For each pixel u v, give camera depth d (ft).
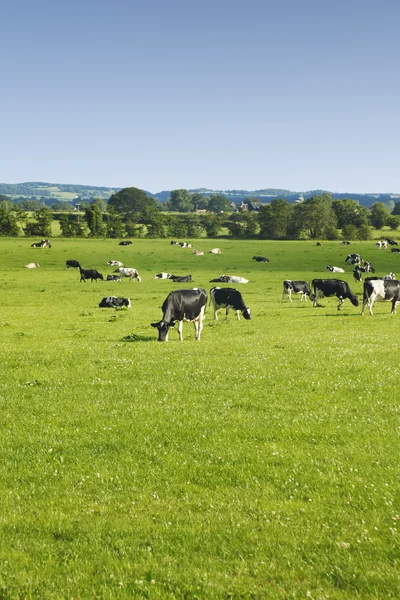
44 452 36.86
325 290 140.67
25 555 24.38
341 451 35.91
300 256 322.34
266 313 127.03
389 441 37.42
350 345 76.23
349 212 594.65
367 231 506.48
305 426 40.98
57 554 24.52
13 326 104.99
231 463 34.47
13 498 30.14
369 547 24.06
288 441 38.17
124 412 45.21
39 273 247.09
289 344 78.23
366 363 62.23
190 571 22.76
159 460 35.09
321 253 334.65
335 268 263.49
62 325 106.73
